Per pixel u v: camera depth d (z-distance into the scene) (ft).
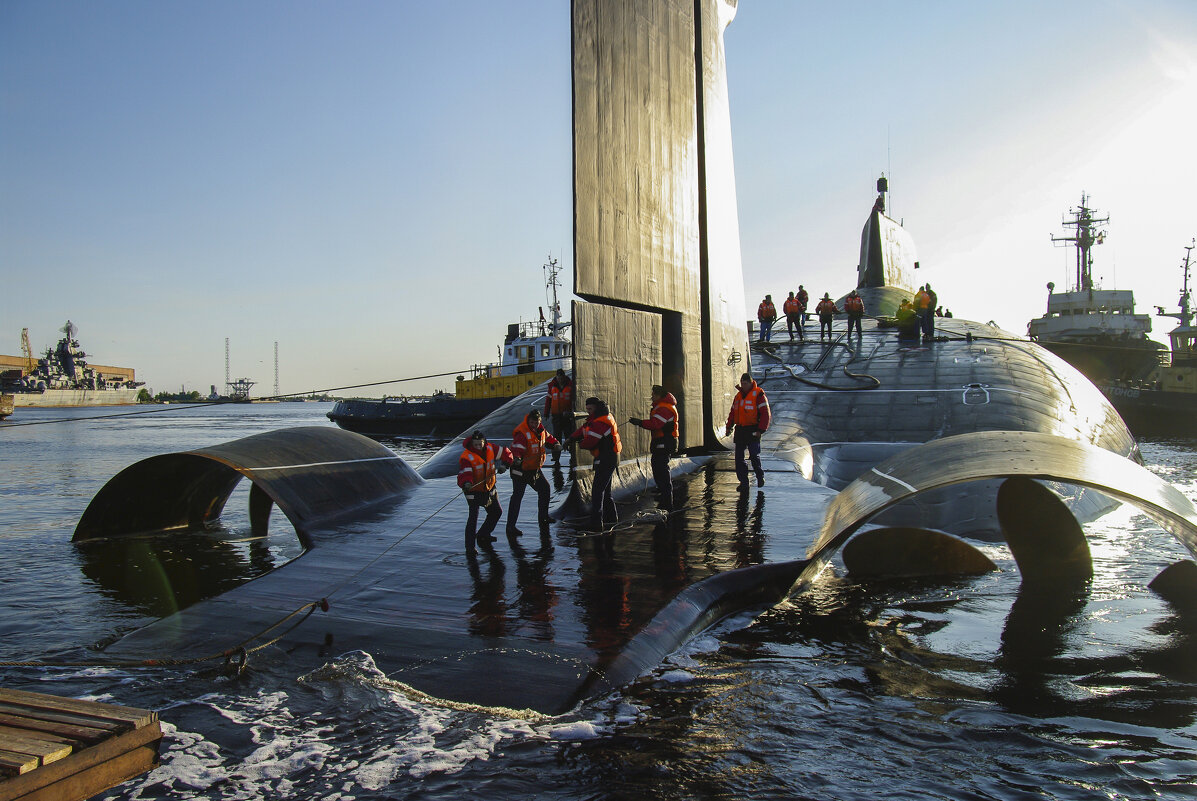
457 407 124.57
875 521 37.37
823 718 16.76
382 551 29.66
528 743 15.38
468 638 20.34
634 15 38.50
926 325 71.97
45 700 13.98
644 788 13.82
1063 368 65.26
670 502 35.50
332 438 44.04
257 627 21.71
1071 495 42.01
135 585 29.07
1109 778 14.37
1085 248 166.50
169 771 14.44
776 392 63.98
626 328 38.91
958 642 21.79
